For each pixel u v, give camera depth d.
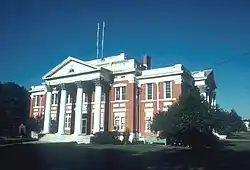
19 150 29.47
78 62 54.38
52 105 61.00
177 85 47.78
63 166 18.33
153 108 49.16
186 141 29.16
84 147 34.09
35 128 59.44
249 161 21.17
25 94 69.88
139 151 29.05
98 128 49.66
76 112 52.62
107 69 52.62
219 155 24.67
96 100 50.84
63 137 49.69
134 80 51.12
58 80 56.31
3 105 58.53
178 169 16.88
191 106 28.81
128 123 49.59
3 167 17.83
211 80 59.34
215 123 29.00
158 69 50.44
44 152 27.62
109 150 30.19
